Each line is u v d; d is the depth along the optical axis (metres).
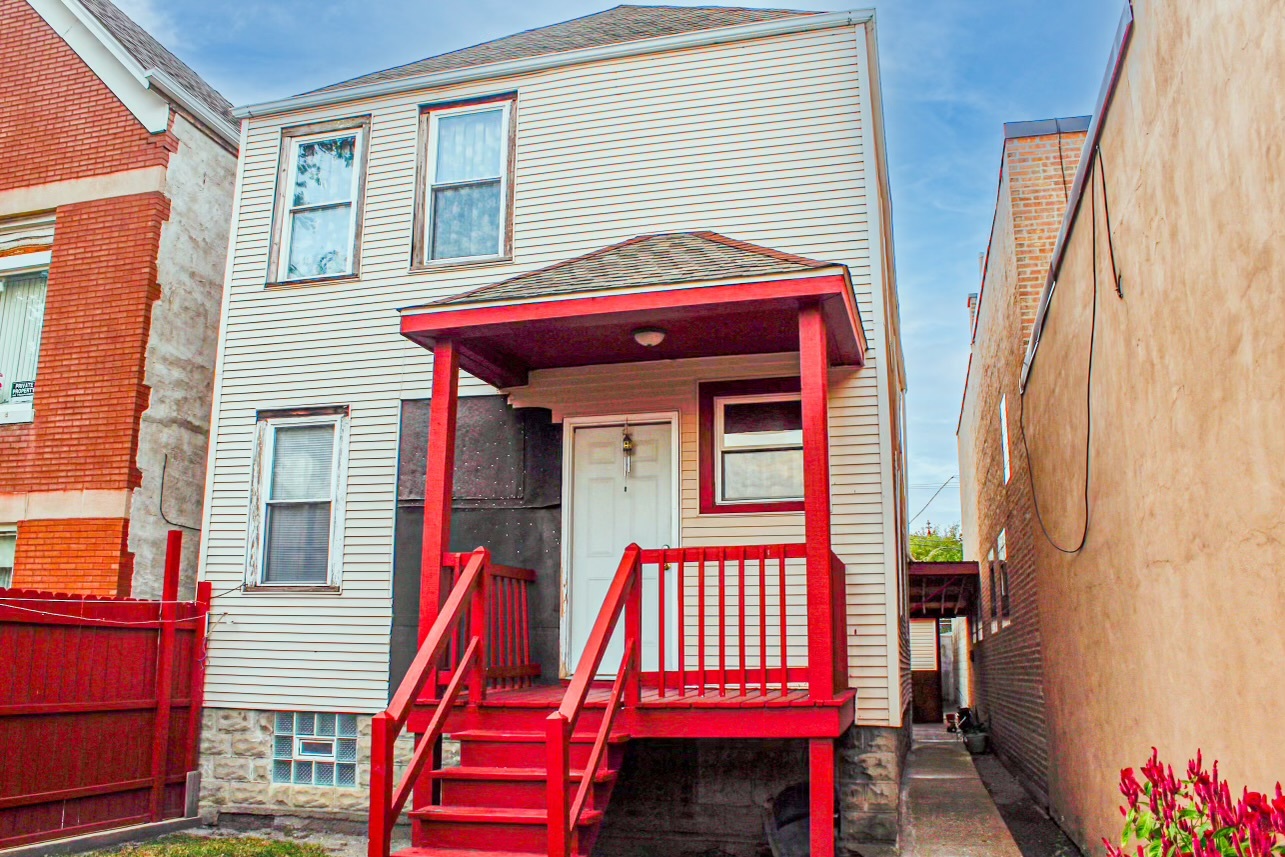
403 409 8.95
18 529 9.81
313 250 9.59
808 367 6.20
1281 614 3.04
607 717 5.70
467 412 8.68
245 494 9.18
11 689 7.00
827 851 5.73
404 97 9.57
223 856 7.09
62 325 10.15
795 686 7.24
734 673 7.49
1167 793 3.73
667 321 7.05
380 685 8.50
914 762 12.81
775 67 8.64
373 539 8.78
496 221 9.10
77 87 10.74
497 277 8.91
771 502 7.86
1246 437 3.29
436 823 5.54
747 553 6.27
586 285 6.71
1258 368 3.13
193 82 12.00
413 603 8.55
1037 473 8.73
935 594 19.61
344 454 9.02
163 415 10.02
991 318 13.01
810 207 8.28
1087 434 6.08
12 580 9.70
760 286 6.28
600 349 7.88
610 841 7.42
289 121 9.89
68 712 7.42
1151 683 4.80
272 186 9.77
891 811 7.10
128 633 8.05
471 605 6.59
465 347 7.54
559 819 4.86
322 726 8.61
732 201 8.48
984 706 17.53
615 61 9.04
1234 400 3.39
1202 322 3.71
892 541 7.47
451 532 8.48
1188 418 3.96
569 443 8.38
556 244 8.83
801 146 8.43
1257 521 3.22
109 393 9.80
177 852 7.19
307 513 9.05
